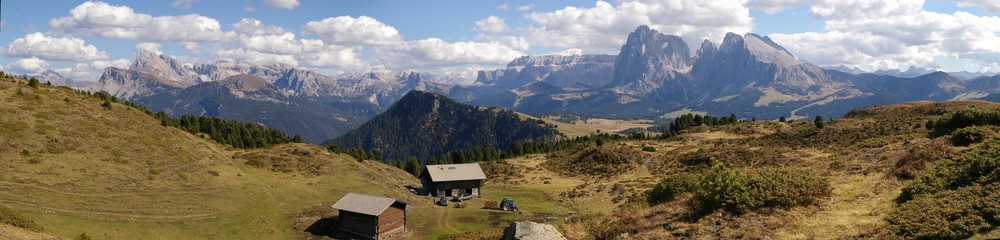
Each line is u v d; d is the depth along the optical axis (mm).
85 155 62656
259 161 92688
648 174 102562
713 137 147875
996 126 43188
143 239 46500
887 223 25438
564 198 88562
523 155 171625
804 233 26438
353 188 83438
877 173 36625
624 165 115188
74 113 74125
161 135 79750
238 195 65750
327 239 56188
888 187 31938
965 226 22281
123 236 46000
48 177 54656
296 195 72125
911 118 121312
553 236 29203
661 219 33688
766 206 31156
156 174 64562
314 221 61312
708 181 33781
